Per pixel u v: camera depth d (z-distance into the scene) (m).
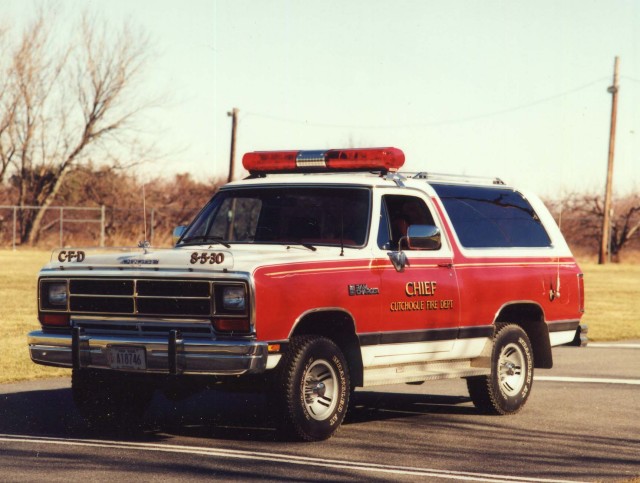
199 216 10.42
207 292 8.45
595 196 59.78
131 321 8.73
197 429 9.59
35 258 42.91
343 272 9.17
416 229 9.58
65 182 56.41
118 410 9.68
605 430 9.83
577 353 16.84
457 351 10.38
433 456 8.42
